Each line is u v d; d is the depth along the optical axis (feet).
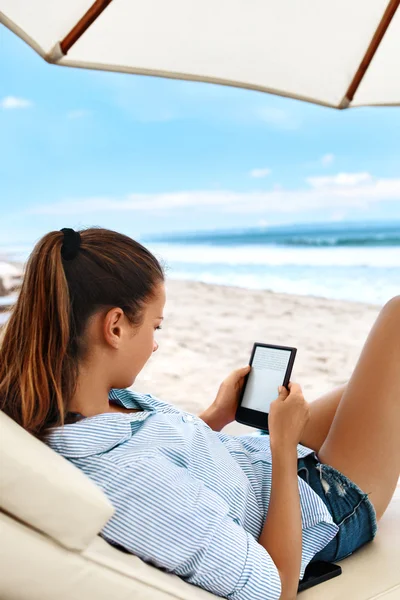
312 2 4.42
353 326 25.17
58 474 2.63
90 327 3.40
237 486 3.85
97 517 2.67
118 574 2.85
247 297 34.22
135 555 3.18
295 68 4.88
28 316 3.32
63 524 2.63
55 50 4.32
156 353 19.90
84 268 3.40
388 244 61.52
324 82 4.98
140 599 2.89
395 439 4.40
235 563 3.29
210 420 4.74
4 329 3.41
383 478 4.40
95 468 3.23
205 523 3.28
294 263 52.90
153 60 4.62
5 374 3.35
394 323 4.46
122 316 3.43
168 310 29.25
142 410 4.18
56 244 3.41
